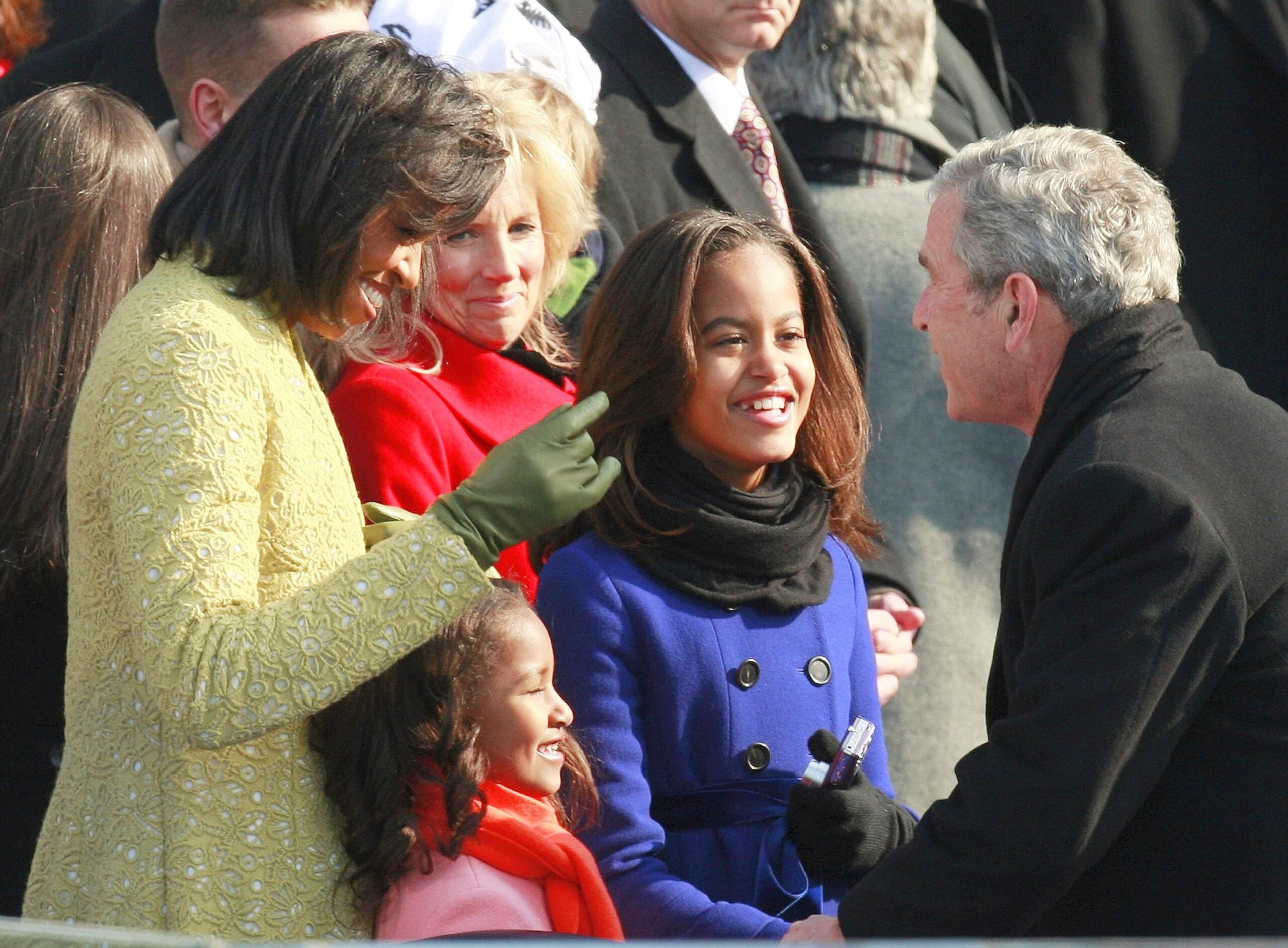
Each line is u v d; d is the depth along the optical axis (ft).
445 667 28.40
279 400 25.81
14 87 52.44
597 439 33.81
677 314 33.27
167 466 24.43
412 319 37.93
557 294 43.65
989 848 27.48
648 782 32.68
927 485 50.57
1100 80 63.52
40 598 32.78
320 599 24.62
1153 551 27.07
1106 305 29.96
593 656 32.45
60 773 27.12
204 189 26.48
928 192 32.91
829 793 31.65
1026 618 28.99
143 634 24.25
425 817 27.96
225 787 25.84
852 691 35.12
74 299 32.99
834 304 43.96
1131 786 27.35
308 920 26.20
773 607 33.58
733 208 47.67
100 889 25.94
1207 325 63.98
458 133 26.27
